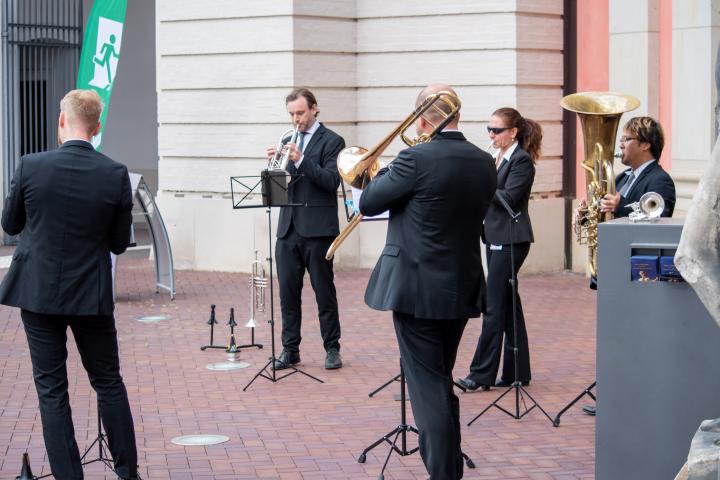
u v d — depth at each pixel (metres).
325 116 16.33
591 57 15.74
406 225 6.35
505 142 8.95
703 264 4.98
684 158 14.42
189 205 16.95
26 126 19.36
